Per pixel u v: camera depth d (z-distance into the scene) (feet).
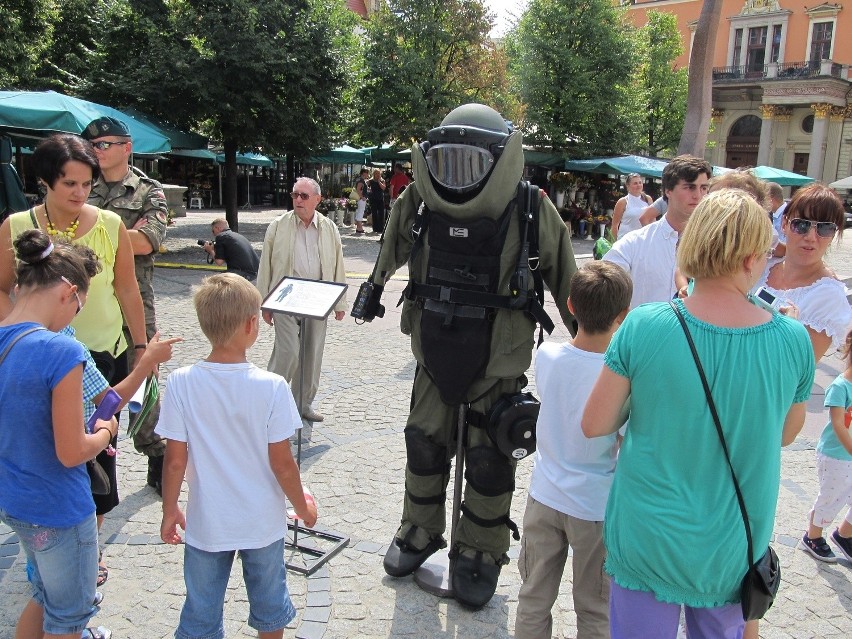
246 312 7.34
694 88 38.47
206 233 55.62
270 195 98.99
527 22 74.08
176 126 46.68
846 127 130.62
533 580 8.08
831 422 10.75
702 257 5.75
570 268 9.44
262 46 44.91
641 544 5.86
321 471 13.98
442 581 10.23
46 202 9.85
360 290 10.43
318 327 16.40
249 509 7.39
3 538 11.32
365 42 67.21
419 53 68.13
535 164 72.38
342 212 70.54
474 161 8.75
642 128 82.38
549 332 9.53
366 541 11.46
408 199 10.15
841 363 23.67
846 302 9.57
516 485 13.76
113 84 43.78
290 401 7.52
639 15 150.92
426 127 67.51
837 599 10.35
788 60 135.33
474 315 9.22
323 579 10.33
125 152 11.99
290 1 48.55
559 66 72.64
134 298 10.69
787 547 11.75
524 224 9.19
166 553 10.88
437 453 10.09
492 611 9.78
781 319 5.84
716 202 5.78
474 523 9.81
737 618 6.03
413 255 9.73
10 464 6.80
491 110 9.25
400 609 9.74
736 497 5.72
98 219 10.13
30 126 30.12
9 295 9.77
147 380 9.73
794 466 15.02
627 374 5.96
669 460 5.77
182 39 45.09
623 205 28.68
